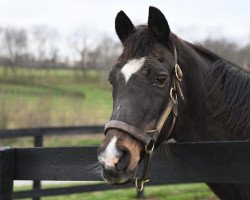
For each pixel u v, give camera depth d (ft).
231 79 9.45
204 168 8.21
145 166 8.24
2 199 9.28
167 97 8.38
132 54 8.39
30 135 24.43
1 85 123.03
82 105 71.56
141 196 26.11
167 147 8.61
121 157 7.66
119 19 9.29
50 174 9.34
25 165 9.57
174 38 9.23
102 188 22.57
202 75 9.36
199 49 10.04
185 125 9.22
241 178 7.82
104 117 61.21
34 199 20.98
